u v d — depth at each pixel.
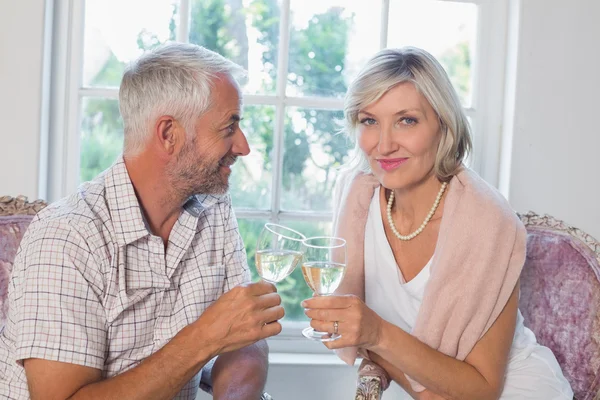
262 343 1.69
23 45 2.01
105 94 2.20
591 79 2.21
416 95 1.60
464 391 1.56
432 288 1.61
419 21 2.31
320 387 2.19
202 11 2.23
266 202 2.31
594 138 2.22
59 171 2.17
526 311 1.85
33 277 1.32
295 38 2.28
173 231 1.50
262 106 2.28
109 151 2.23
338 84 2.31
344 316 1.44
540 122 2.21
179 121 1.41
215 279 1.56
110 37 2.20
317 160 2.32
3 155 2.02
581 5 2.19
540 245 1.85
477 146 2.31
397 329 1.52
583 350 1.76
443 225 1.64
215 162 1.45
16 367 1.38
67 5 2.14
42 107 2.05
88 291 1.35
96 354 1.35
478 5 2.30
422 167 1.63
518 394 1.64
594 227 2.24
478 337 1.60
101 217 1.42
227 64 1.46
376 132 1.65
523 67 2.20
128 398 1.31
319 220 2.33
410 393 1.68
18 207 1.73
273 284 1.42
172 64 1.41
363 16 2.29
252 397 1.55
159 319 1.50
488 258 1.58
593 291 1.75
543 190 2.22
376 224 1.76
